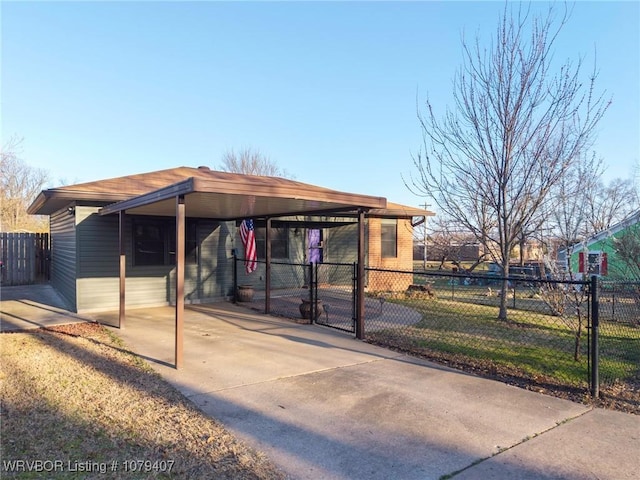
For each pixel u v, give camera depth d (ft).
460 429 11.75
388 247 52.80
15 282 50.65
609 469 9.56
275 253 45.62
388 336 24.38
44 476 8.91
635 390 15.23
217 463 9.66
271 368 17.74
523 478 9.18
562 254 31.89
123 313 26.02
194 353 20.11
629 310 28.27
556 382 16.03
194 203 23.18
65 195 29.25
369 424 12.07
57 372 16.38
